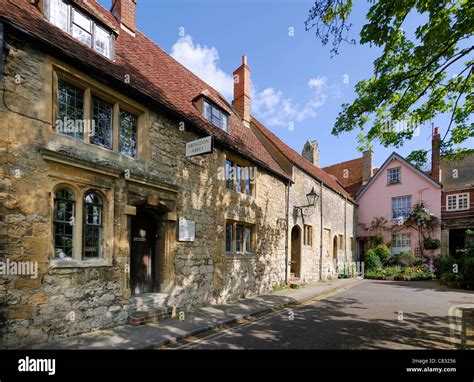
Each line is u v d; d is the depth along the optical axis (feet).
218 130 32.83
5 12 15.39
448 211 63.10
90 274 18.13
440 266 55.93
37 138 16.02
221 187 30.50
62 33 19.20
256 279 35.65
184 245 25.67
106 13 29.48
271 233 39.70
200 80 40.96
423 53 18.40
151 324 20.52
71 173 17.51
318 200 55.01
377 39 18.16
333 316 25.40
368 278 60.54
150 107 23.21
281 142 54.80
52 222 16.56
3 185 14.56
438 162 65.26
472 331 20.95
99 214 19.47
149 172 22.71
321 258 54.34
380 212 73.20
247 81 49.62
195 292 26.48
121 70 22.39
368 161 79.15
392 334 20.11
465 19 16.46
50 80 16.81
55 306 16.33
